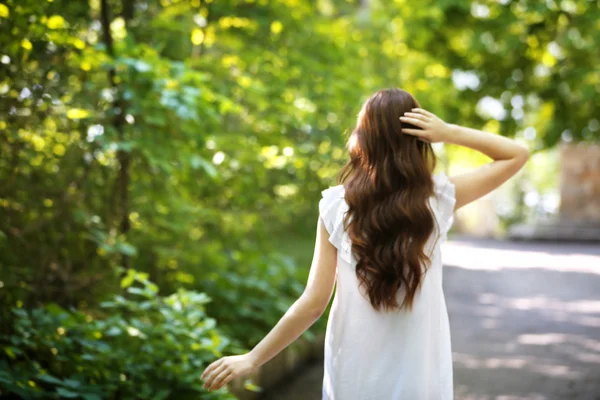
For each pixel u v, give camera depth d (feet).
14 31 11.81
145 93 13.75
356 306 6.27
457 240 53.47
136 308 11.94
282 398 14.43
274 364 15.34
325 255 6.46
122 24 17.25
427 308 6.26
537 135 47.67
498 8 39.55
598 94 42.32
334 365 6.33
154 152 14.06
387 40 29.09
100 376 10.73
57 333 10.94
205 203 18.84
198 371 11.21
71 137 13.82
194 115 13.05
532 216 64.54
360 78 21.66
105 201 15.08
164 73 13.88
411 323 6.20
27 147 13.15
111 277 14.78
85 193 14.46
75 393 9.68
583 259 39.47
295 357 16.75
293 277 20.12
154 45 16.84
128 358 11.12
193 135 15.11
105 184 14.84
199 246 17.95
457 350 18.43
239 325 16.71
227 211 19.51
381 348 6.20
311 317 6.48
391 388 6.14
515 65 43.27
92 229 14.07
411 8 29.01
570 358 17.44
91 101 13.96
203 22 18.99
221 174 18.02
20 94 12.46
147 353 11.33
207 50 19.85
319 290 6.45
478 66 44.16
